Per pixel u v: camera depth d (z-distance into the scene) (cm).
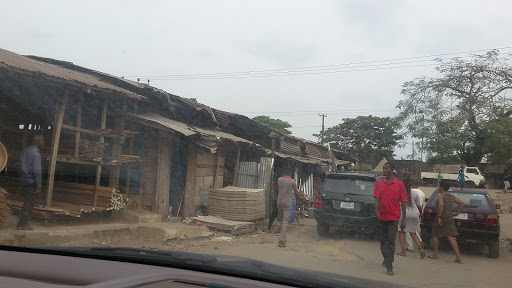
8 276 264
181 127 1070
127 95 943
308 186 1964
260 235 1045
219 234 1011
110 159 955
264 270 281
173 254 310
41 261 302
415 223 823
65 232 761
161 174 1094
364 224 974
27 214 735
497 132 2664
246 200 1117
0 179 937
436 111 2770
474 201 892
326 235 1048
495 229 835
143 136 1095
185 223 1070
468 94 2753
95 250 323
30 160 740
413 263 761
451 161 2881
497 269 733
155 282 237
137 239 866
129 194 1052
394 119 2891
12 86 839
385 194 679
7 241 664
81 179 1019
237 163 1402
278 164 1698
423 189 2395
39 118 989
